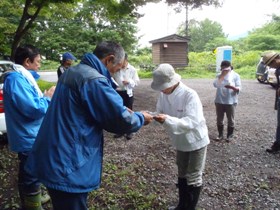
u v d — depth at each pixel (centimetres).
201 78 2014
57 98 191
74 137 183
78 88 184
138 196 342
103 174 401
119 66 211
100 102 183
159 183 382
